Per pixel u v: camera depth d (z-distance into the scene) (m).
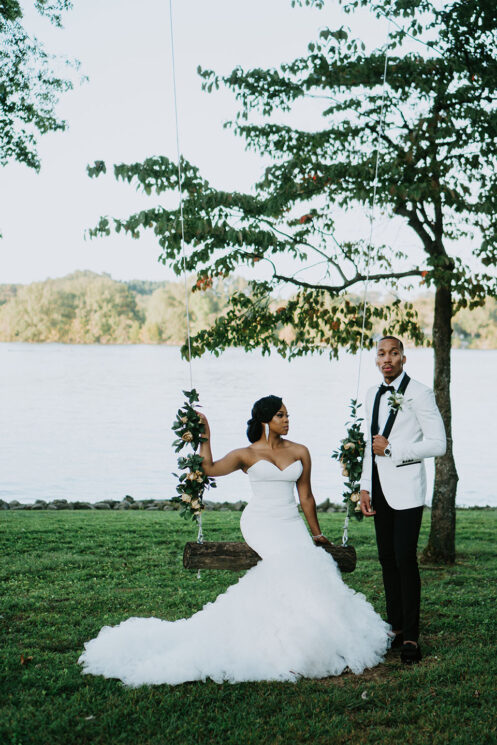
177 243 6.92
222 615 4.54
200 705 3.84
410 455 4.60
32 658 4.45
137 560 7.64
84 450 22.09
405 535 4.60
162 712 3.74
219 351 7.75
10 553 7.88
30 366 66.81
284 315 7.90
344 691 4.04
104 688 4.04
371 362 84.00
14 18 10.08
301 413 30.09
